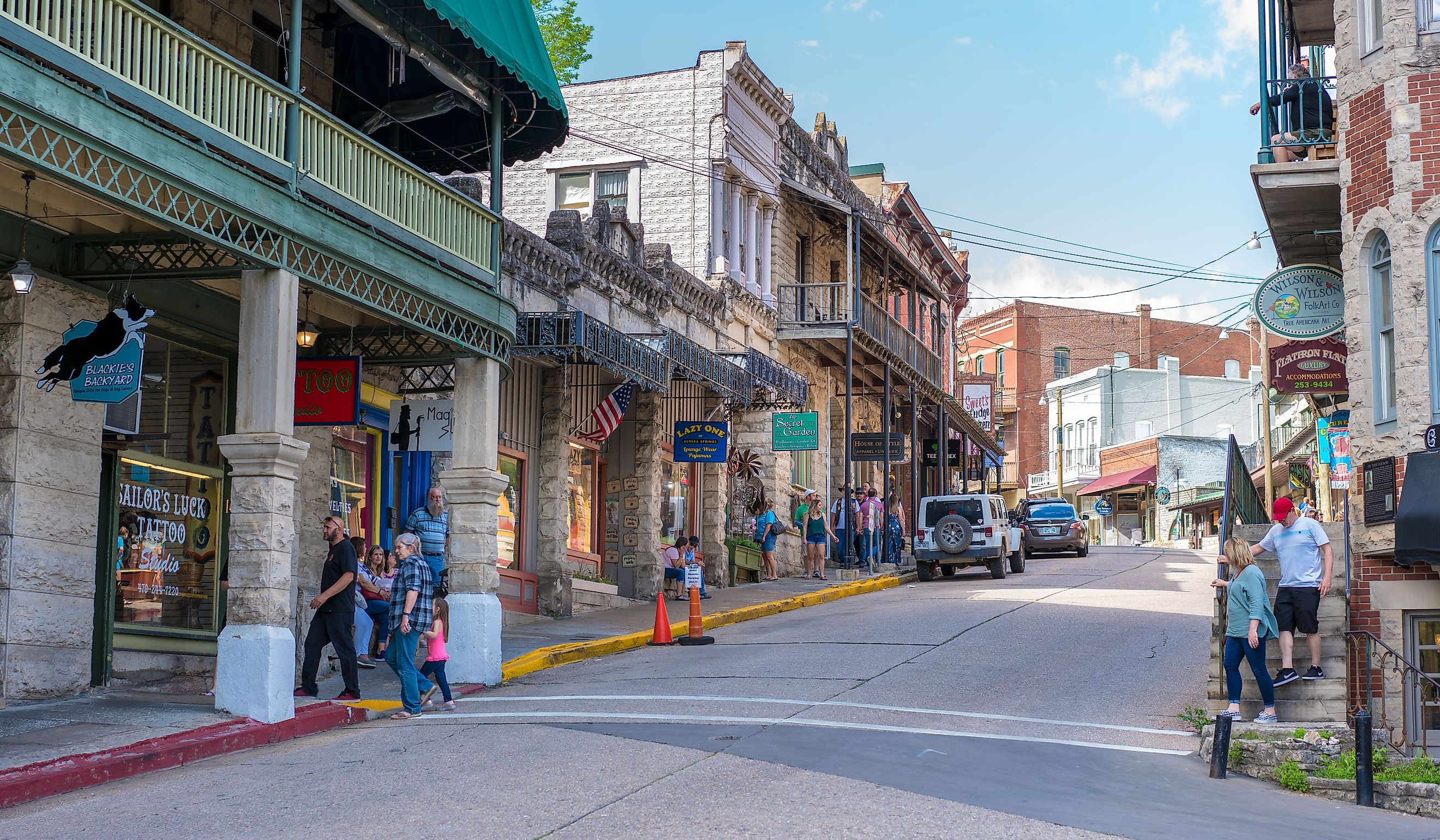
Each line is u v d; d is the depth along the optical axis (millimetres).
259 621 12648
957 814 8977
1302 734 12172
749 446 32000
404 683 14039
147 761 10914
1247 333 75062
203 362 15914
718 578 29125
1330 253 17281
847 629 20469
